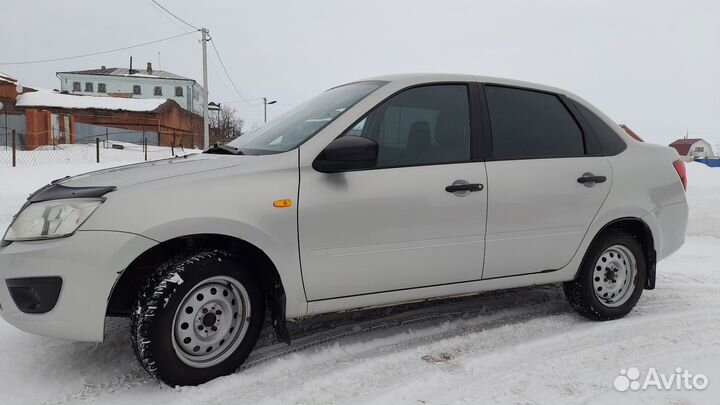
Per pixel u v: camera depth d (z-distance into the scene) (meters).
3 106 30.02
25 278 2.66
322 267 3.07
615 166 3.96
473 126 3.57
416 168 3.30
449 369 3.13
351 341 3.54
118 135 33.28
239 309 3.03
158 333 2.73
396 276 3.27
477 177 3.44
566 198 3.72
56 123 27.30
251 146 3.48
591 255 3.89
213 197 2.82
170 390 2.85
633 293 4.05
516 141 3.69
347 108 3.32
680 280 5.26
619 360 3.29
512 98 3.80
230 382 2.92
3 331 3.60
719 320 4.05
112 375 3.04
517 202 3.55
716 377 3.07
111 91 58.12
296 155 3.07
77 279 2.62
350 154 2.91
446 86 3.61
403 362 3.21
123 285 2.92
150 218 2.69
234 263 2.94
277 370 3.08
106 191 2.74
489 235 3.49
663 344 3.56
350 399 2.76
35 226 2.73
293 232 2.98
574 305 3.99
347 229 3.09
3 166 14.83
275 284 3.05
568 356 3.33
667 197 4.18
